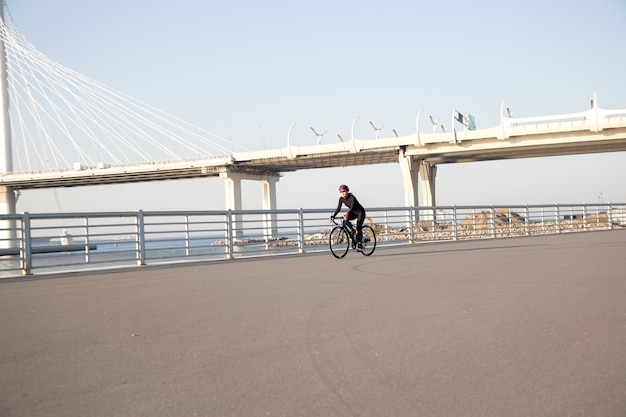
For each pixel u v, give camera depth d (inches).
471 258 530.6
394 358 175.8
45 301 312.3
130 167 3602.4
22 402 142.3
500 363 168.1
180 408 135.8
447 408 132.3
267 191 4323.3
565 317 234.2
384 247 761.0
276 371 164.2
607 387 144.6
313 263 526.6
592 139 2913.4
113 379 159.6
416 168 3528.5
